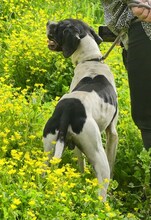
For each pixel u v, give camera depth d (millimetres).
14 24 14227
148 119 8562
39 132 9711
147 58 8344
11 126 9875
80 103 8562
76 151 9242
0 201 7605
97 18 16359
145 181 8828
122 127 10156
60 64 12516
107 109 8961
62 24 9766
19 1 15594
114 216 8062
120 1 8445
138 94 8531
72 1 16641
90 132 8445
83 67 9562
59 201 7891
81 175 8930
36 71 12484
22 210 7695
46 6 15820
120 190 9594
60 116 8469
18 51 12625
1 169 8211
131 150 9812
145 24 8250
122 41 8906
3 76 12367
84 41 9734
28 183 8078
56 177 8117
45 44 12695
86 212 8047
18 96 10734
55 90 12352
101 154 8492
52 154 8555
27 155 8469
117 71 12461
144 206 8938
